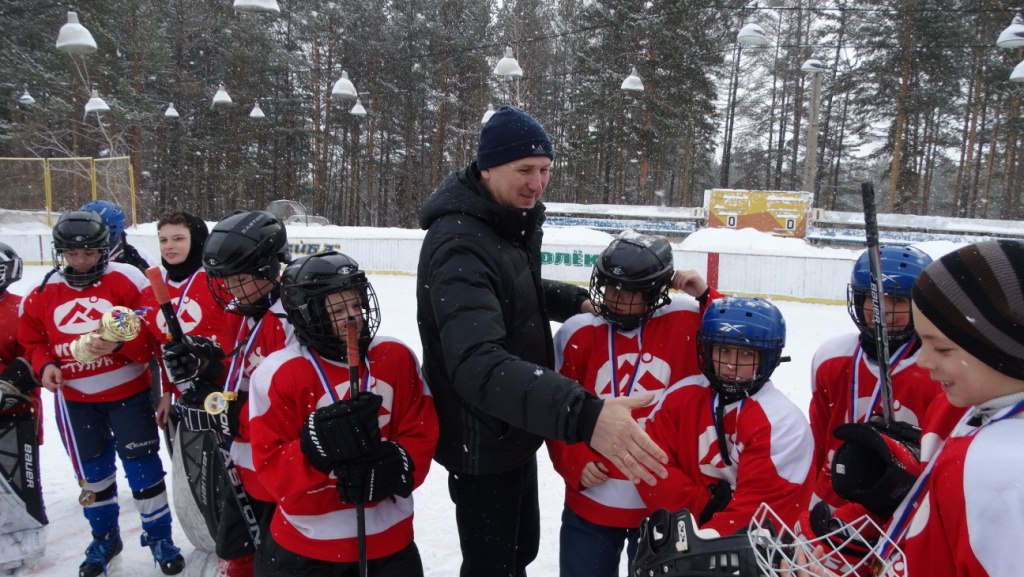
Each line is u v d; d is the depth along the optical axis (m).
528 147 2.08
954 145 31.67
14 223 17.50
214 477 2.81
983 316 1.10
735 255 13.33
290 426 2.15
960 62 25.80
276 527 2.22
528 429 1.68
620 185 35.97
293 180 36.66
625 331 2.55
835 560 1.41
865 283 2.26
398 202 39.19
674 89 24.34
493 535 2.33
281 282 2.23
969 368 1.15
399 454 2.04
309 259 2.18
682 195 34.78
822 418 2.51
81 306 3.29
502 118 2.12
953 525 1.11
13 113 25.83
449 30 31.97
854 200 39.47
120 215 3.98
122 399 3.29
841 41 28.97
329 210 40.34
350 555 2.14
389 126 34.09
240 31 28.95
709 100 29.14
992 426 1.12
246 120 30.53
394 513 2.22
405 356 2.33
